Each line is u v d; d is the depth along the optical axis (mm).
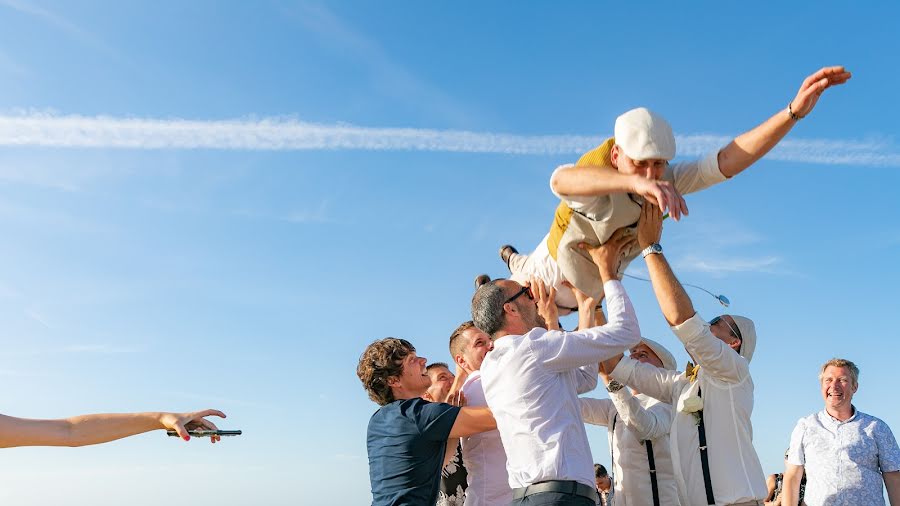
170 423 3375
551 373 3957
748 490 4758
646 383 5406
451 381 5660
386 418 4359
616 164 3955
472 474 4609
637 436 5672
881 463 5828
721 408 4883
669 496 5562
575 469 3768
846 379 6004
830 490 5852
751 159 3881
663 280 4465
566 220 4277
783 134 3801
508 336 4152
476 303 4469
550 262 4691
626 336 4020
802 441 6148
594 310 4617
